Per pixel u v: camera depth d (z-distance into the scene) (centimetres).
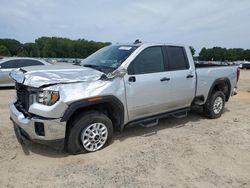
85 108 408
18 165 367
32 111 370
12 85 1105
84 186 321
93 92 388
